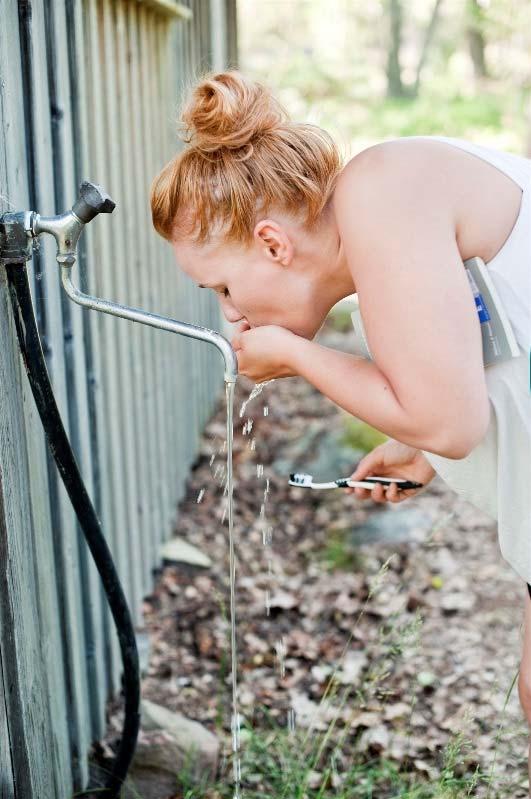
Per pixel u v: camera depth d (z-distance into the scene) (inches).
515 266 61.7
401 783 93.1
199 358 195.0
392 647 103.3
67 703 91.5
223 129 62.4
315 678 118.6
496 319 61.7
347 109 611.5
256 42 789.9
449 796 87.4
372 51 778.8
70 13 97.3
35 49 81.5
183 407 173.6
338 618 134.1
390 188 58.9
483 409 58.2
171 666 120.9
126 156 128.8
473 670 118.5
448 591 142.0
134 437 132.2
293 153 62.3
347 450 195.8
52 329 87.5
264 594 141.2
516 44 522.6
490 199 61.2
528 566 68.0
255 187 62.1
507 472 65.6
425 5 730.8
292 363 63.7
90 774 97.0
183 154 64.5
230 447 68.1
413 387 57.8
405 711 108.9
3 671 67.6
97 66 111.5
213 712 111.3
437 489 184.4
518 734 102.2
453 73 587.5
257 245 63.5
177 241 66.1
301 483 82.7
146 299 141.0
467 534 164.1
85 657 99.3
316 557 155.6
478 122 517.0
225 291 67.2
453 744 88.7
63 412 91.4
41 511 79.1
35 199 82.4
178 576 145.2
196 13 187.3
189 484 178.9
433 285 57.5
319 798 89.2
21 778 70.4
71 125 96.8
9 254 64.7
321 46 773.3
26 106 81.0
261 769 99.6
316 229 63.4
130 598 125.3
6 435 66.1
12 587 67.1
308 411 225.1
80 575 97.9
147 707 106.2
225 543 158.7
